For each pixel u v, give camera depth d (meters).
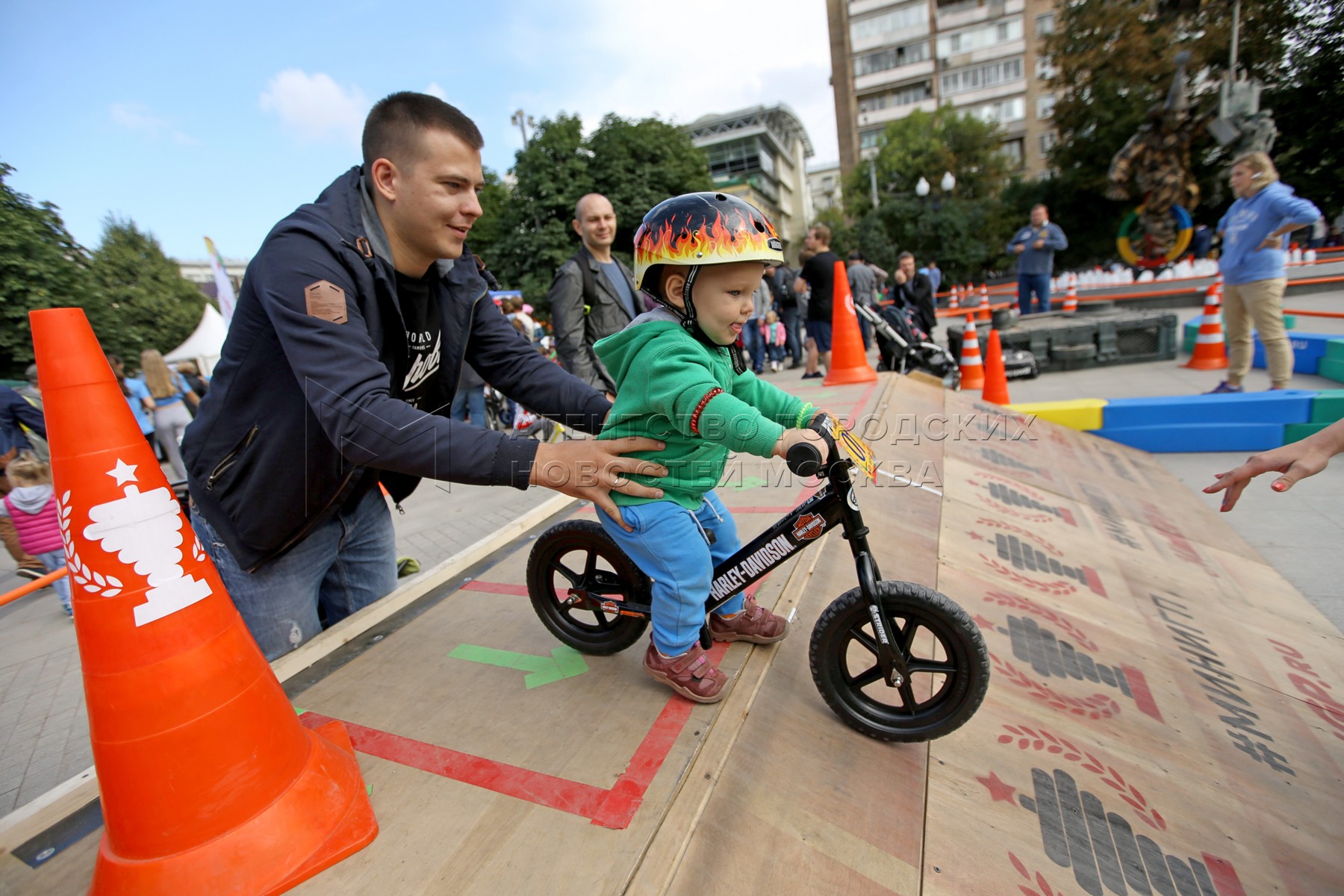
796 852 1.48
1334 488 4.43
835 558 2.79
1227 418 5.33
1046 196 30.91
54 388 1.26
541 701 1.96
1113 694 2.35
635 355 1.70
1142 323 8.52
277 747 1.42
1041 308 11.65
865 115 51.12
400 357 2.00
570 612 2.55
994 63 47.25
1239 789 2.00
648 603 2.05
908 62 49.22
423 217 1.75
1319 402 5.04
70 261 15.70
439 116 1.69
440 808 1.55
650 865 1.36
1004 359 8.63
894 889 1.45
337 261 1.66
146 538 1.29
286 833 1.37
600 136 26.78
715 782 1.60
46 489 4.46
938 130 37.00
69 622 4.32
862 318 8.74
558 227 25.50
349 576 2.61
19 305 14.68
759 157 61.53
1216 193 22.91
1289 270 16.66
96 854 1.54
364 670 2.21
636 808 1.50
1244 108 12.54
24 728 3.05
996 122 36.50
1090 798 1.84
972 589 2.84
